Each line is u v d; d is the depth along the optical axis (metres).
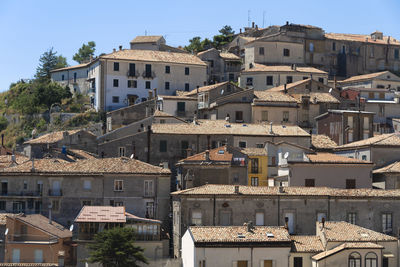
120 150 115.50
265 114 140.00
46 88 177.62
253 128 121.56
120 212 91.81
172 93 165.25
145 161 115.00
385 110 158.88
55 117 164.50
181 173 102.38
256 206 89.00
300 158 101.62
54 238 89.50
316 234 86.31
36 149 131.62
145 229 90.44
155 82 164.00
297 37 186.00
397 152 108.94
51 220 96.38
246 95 142.25
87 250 88.00
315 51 188.88
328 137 126.81
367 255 79.31
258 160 108.50
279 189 90.19
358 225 90.19
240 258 80.06
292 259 80.88
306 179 99.06
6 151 135.88
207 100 144.25
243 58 187.50
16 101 187.88
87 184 99.06
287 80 167.00
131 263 84.38
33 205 100.44
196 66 168.38
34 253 89.56
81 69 178.25
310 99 147.12
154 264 88.81
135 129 130.75
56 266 82.00
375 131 154.75
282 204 89.38
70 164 102.44
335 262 78.94
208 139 117.25
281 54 183.00
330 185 99.25
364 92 163.12
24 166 102.31
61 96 176.75
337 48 192.88
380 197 90.62
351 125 133.50
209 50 183.75
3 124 181.00
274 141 118.94
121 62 162.12
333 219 89.94
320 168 99.56
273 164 109.19
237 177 102.44
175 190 110.38
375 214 90.62
